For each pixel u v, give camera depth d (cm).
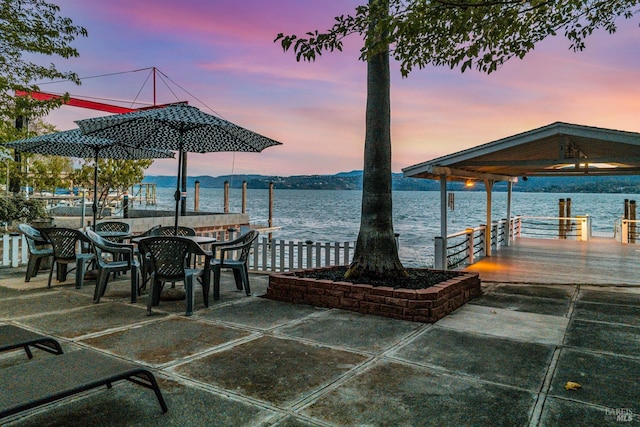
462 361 378
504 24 438
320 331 464
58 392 224
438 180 1093
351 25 428
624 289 723
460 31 424
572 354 399
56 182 1650
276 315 530
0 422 259
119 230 897
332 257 1399
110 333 448
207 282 569
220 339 433
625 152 904
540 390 318
